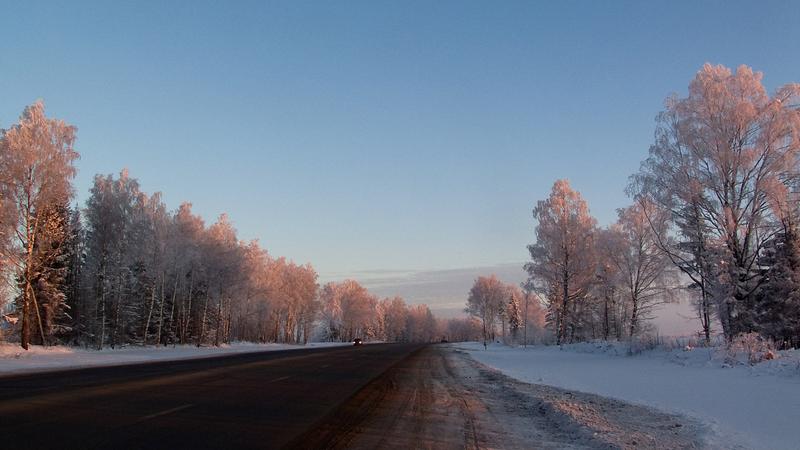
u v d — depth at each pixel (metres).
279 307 90.00
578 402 13.73
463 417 11.49
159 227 51.75
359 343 92.19
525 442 8.91
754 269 28.39
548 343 62.97
